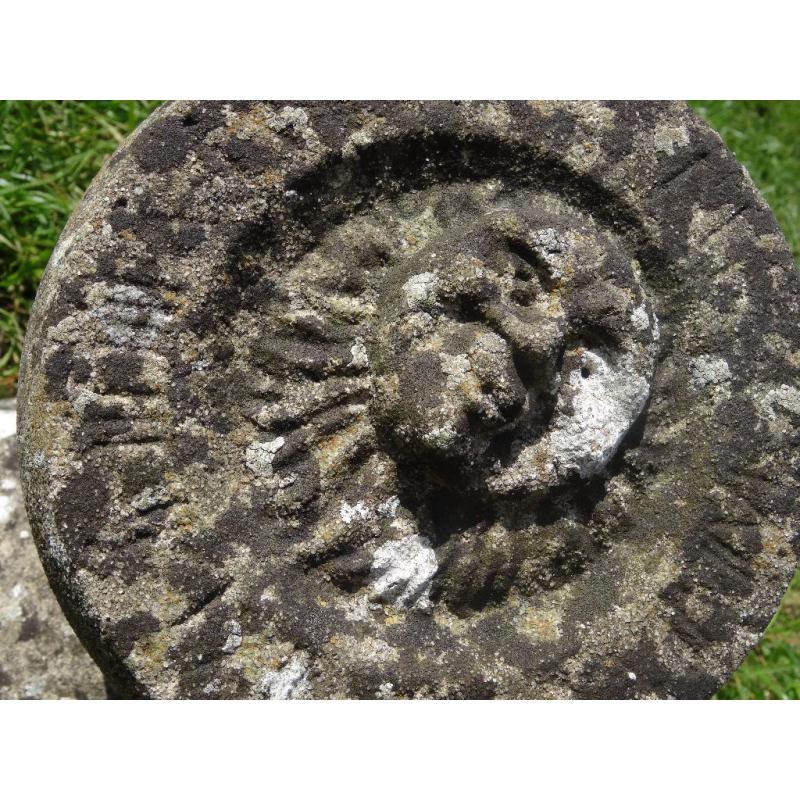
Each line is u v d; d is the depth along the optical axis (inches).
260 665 37.1
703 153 43.3
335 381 39.7
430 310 39.0
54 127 69.4
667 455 43.3
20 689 47.6
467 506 40.8
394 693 38.4
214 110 37.9
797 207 88.6
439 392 38.0
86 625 36.1
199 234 37.4
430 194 41.4
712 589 42.6
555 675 40.5
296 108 38.8
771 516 43.0
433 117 40.1
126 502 36.1
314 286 39.8
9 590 49.5
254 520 38.3
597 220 42.9
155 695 35.9
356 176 40.0
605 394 41.1
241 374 39.0
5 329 66.0
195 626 36.5
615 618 41.6
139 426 36.4
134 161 37.0
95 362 35.9
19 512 52.1
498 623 41.2
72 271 35.9
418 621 40.1
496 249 39.8
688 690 41.9
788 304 43.7
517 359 39.1
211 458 37.9
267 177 38.2
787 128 92.7
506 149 41.2
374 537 39.8
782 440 43.2
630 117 42.5
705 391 43.3
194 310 37.4
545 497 41.2
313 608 38.5
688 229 42.9
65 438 35.4
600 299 40.1
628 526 43.0
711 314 43.1
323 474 39.3
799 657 66.0
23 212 66.6
